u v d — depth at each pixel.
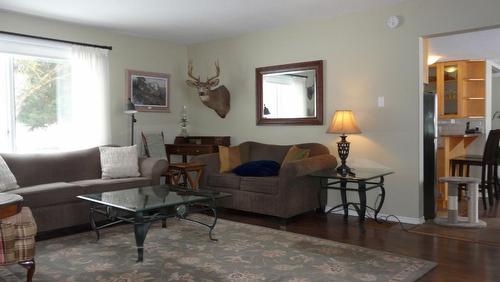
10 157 4.28
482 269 2.98
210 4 4.36
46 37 4.87
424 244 3.60
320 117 5.03
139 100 5.85
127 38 5.71
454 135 5.61
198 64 6.37
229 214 4.84
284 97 5.37
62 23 5.02
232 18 4.93
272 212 4.39
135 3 4.29
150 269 3.01
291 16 4.88
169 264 3.12
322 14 4.81
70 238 3.85
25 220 2.77
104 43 5.45
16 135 4.72
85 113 5.16
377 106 4.59
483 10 3.87
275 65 5.44
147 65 5.96
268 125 5.58
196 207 4.16
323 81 5.00
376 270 2.95
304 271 2.95
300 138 5.27
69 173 4.64
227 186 4.80
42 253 3.40
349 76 4.79
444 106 7.27
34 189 3.90
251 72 5.73
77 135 5.11
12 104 4.67
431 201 4.50
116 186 4.40
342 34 4.83
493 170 5.66
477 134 6.55
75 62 5.08
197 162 4.99
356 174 4.23
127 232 4.06
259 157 5.36
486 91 7.06
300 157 4.77
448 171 5.55
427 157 4.46
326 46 4.97
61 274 2.93
